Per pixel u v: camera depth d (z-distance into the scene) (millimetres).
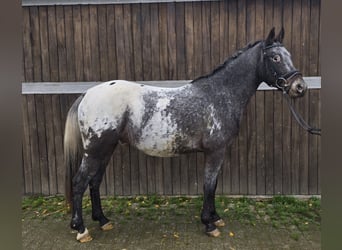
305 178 3184
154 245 2369
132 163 3248
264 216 2857
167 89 2420
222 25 3006
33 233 2594
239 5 2975
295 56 3012
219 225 2645
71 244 2410
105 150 2342
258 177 3203
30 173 3305
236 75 2398
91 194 2604
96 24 3061
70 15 3059
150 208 3031
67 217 2887
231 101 2398
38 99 3191
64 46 3100
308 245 2344
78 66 3121
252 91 2467
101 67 3113
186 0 2980
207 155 2424
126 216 2889
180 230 2607
